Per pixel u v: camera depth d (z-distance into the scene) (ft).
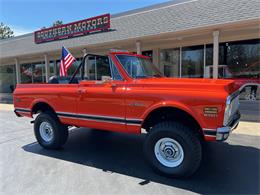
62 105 14.53
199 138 11.11
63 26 40.83
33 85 16.26
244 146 15.55
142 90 11.44
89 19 37.22
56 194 9.75
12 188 10.32
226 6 25.36
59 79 17.15
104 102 12.62
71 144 16.84
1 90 70.85
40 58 56.44
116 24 34.94
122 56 13.12
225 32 28.55
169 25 29.35
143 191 9.89
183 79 12.17
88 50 42.27
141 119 11.47
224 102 9.61
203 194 9.57
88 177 11.37
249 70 31.24
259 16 22.82
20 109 17.01
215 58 27.25
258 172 11.53
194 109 10.13
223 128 9.68
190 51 36.06
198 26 26.61
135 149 15.58
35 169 12.41
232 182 10.55
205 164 12.59
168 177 11.12
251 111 26.91
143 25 31.86
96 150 15.47
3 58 55.93
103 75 13.89
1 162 13.50
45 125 15.83
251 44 30.81
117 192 9.84
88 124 13.52
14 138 18.86
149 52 40.70
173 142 10.87
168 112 11.51
